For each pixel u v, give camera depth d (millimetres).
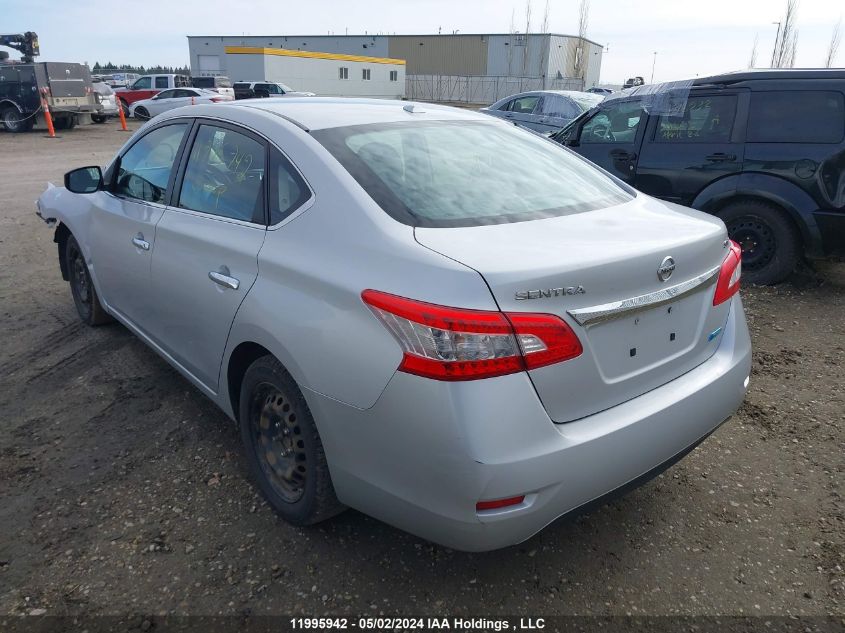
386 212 2330
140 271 3543
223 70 68750
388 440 2084
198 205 3150
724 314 2697
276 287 2482
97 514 2834
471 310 1933
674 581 2477
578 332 2068
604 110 6938
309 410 2395
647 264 2205
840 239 5461
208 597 2387
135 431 3502
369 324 2105
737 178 5781
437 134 2979
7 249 7223
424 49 63219
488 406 1934
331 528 2748
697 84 6027
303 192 2562
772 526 2773
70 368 4246
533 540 2697
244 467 3180
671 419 2330
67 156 15375
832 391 3963
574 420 2121
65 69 21328
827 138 5414
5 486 3027
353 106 3137
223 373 2914
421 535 2148
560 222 2445
